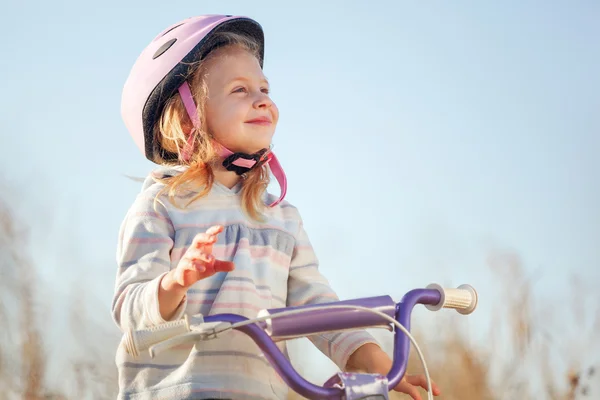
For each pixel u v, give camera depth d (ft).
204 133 12.75
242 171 12.71
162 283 10.36
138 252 11.76
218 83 12.87
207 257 9.73
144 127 13.19
